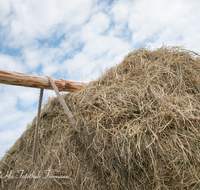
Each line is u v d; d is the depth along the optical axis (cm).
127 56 243
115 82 204
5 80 171
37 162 205
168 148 133
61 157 183
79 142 180
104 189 154
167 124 139
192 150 137
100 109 167
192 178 131
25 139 237
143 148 132
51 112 233
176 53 217
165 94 168
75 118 180
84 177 165
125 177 141
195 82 189
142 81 185
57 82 216
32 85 191
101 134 149
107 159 146
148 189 134
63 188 171
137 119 147
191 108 155
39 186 181
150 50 239
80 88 237
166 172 132
